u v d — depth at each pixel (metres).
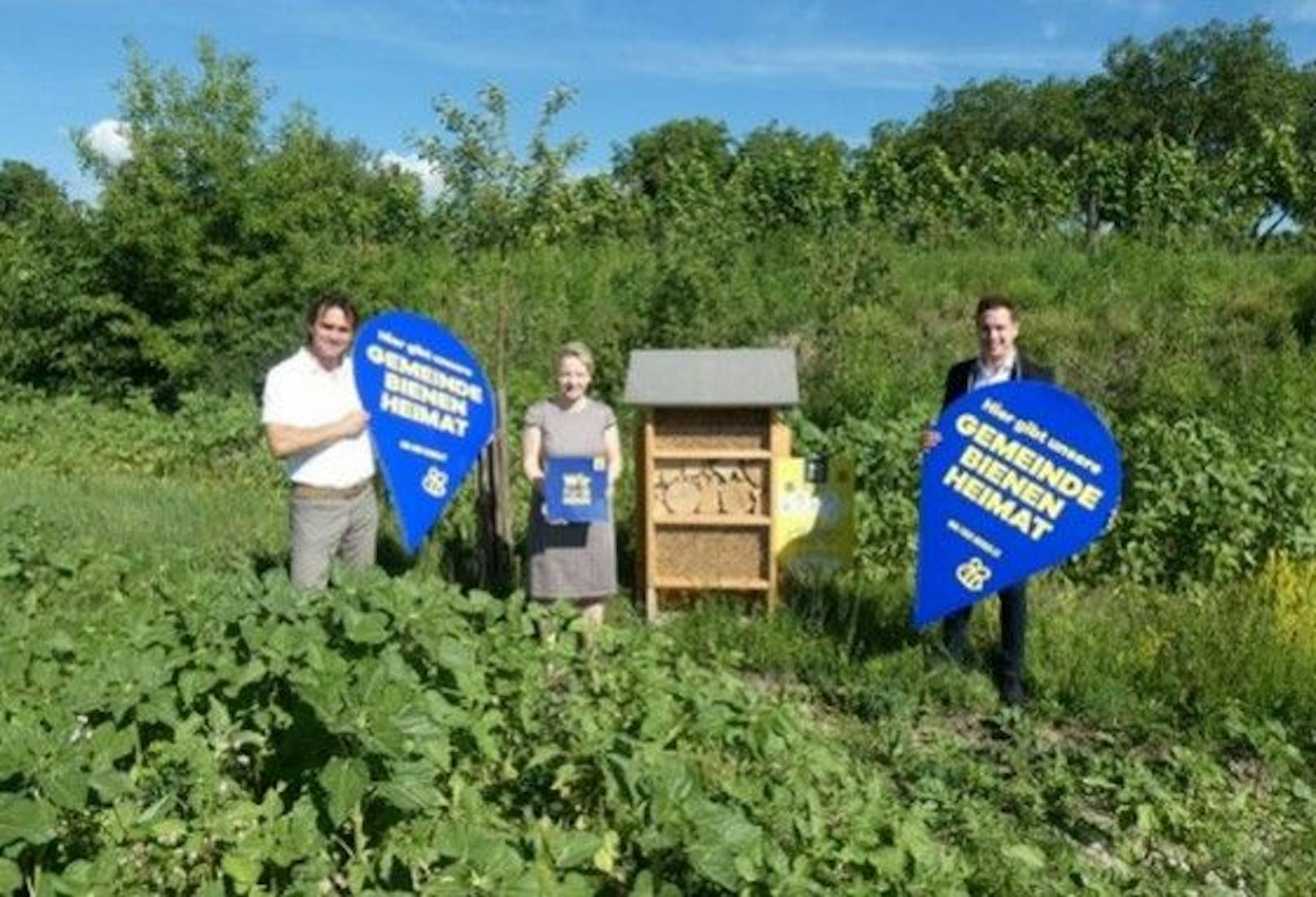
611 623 7.38
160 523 9.48
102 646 3.96
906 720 6.09
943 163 33.06
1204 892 4.46
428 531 7.83
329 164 19.44
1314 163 29.41
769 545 7.73
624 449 11.45
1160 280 19.25
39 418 14.06
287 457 6.25
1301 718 6.24
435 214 9.66
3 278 16.06
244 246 16.09
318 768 3.03
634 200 32.03
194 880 2.86
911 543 8.63
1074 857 4.39
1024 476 6.32
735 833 2.90
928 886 3.28
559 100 9.40
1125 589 8.20
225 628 3.61
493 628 4.16
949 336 17.00
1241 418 12.28
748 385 7.58
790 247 22.12
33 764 2.68
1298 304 17.48
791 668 6.80
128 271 15.84
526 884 2.61
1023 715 6.07
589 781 3.43
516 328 14.30
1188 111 79.19
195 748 3.01
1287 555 8.11
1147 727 6.07
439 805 3.00
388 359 6.89
